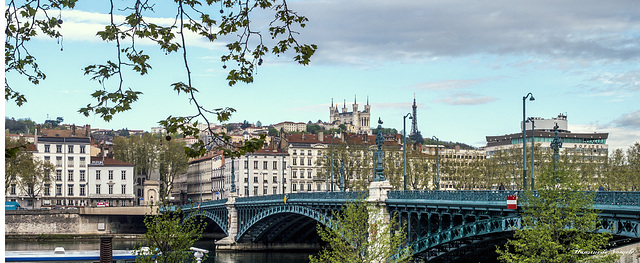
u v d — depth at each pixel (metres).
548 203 41.28
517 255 43.06
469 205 52.22
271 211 97.12
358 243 53.06
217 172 198.25
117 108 14.81
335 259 53.88
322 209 80.62
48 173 154.38
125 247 119.00
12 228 144.25
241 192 172.75
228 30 15.19
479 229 52.03
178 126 15.30
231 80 15.67
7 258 62.84
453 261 63.38
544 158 129.38
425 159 152.00
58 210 147.50
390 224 54.12
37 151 169.75
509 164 134.88
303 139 179.00
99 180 174.00
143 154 190.38
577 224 40.12
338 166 147.12
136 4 14.45
